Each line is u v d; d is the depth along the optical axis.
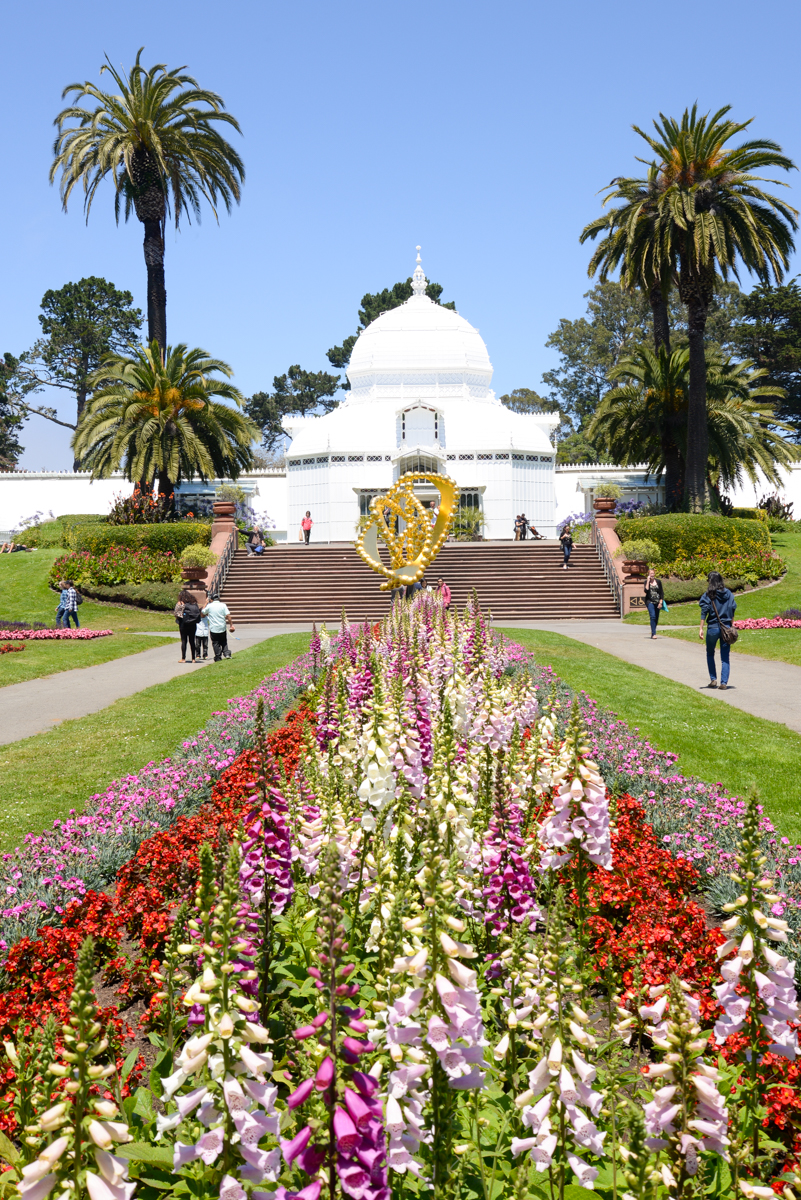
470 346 56.03
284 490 54.59
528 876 4.76
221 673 20.64
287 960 5.00
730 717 14.77
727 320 83.62
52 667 23.31
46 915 6.86
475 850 4.79
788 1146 3.94
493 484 49.12
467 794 5.08
